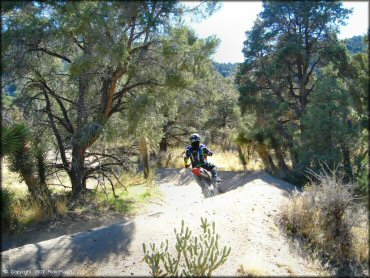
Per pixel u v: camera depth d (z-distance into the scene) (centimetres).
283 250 581
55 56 1127
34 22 926
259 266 500
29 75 1167
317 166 1052
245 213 715
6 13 927
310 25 1514
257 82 1672
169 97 1252
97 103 1311
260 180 1037
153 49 1162
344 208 628
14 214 882
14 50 938
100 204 1171
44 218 970
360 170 885
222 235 614
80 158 1227
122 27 997
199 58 1140
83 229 917
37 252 571
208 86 1442
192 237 607
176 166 2200
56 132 1225
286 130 1475
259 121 1577
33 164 1012
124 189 1454
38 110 1177
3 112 935
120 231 639
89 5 923
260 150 1420
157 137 1371
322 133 1041
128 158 1412
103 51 927
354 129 975
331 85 1061
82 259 547
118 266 530
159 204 1216
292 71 1588
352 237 612
